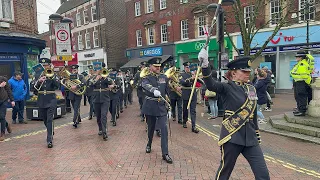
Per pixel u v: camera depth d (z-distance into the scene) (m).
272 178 4.65
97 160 5.64
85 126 9.24
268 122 8.77
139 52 28.77
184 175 4.78
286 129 7.59
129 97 15.02
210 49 22.44
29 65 14.77
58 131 8.47
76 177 4.79
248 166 5.16
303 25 17.89
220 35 8.05
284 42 18.83
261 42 19.73
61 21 12.67
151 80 5.73
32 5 15.32
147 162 5.46
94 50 32.53
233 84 3.44
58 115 10.88
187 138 7.30
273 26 19.06
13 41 13.37
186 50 24.58
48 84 6.86
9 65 13.65
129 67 27.61
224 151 3.38
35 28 15.80
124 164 5.37
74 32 35.12
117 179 4.65
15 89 9.78
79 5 34.00
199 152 6.08
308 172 4.89
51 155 6.05
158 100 5.63
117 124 9.43
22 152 6.31
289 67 19.22
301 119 7.59
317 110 7.79
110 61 31.83
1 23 13.16
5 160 5.76
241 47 20.56
